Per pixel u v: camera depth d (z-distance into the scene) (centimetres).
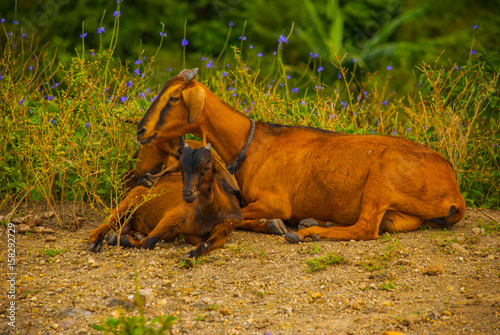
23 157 1150
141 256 945
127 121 1120
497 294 777
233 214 984
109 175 1160
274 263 912
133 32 2969
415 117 1299
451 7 3281
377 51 3053
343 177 1030
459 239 970
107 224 1001
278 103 1334
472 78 1312
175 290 831
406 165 998
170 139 1055
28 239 1030
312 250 949
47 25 2853
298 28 3225
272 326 722
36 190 1207
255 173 1090
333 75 2983
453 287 807
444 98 1330
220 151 1106
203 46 3081
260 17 3303
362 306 768
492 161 1302
